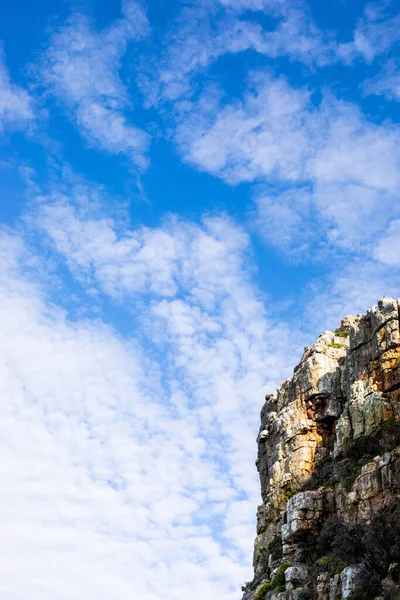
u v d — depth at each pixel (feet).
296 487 200.85
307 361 217.77
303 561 173.78
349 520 165.48
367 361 193.06
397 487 156.66
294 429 209.46
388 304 190.80
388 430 174.70
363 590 141.59
